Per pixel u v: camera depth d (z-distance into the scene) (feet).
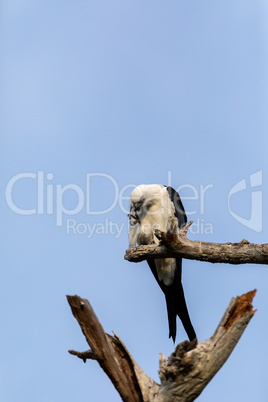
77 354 34.71
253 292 30.45
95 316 31.04
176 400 30.76
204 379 30.55
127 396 31.63
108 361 31.50
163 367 31.27
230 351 30.78
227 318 30.81
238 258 41.11
